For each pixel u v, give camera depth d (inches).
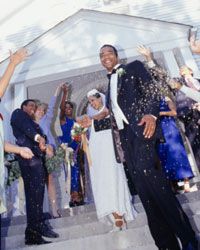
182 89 154.3
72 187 218.5
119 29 304.0
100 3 378.6
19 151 106.9
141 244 142.5
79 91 333.7
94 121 161.8
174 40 293.7
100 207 148.9
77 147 226.7
